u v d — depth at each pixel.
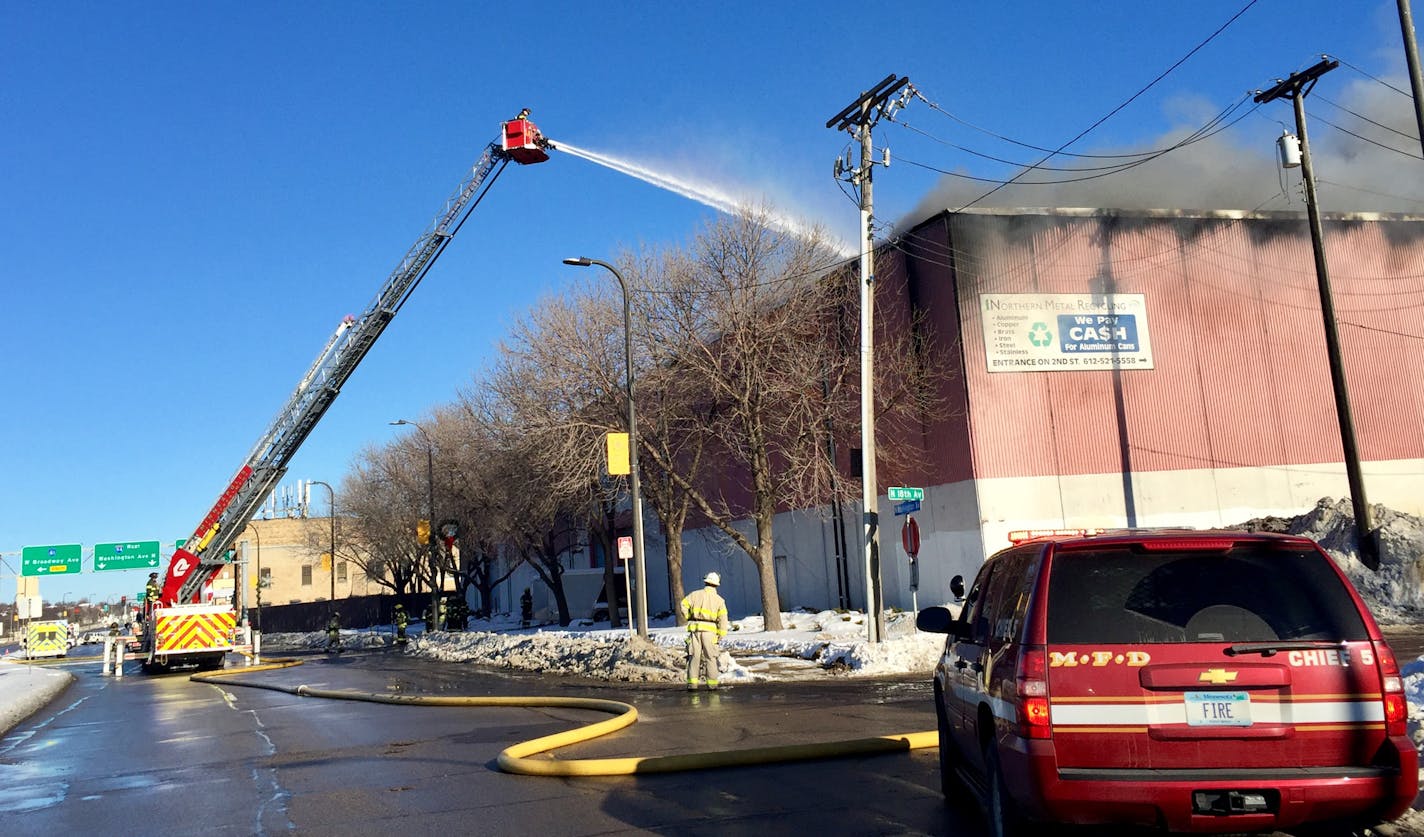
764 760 9.16
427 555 49.66
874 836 6.55
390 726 13.56
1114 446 30.81
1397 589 23.44
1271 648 5.00
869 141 21.27
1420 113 15.42
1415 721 7.75
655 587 48.19
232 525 33.72
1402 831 5.74
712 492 42.31
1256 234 33.62
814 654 21.16
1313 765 4.92
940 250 31.03
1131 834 5.68
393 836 7.00
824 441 31.20
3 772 11.36
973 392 29.98
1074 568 5.35
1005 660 5.52
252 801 8.55
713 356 27.75
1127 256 32.09
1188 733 4.96
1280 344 33.16
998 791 5.54
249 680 26.02
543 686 18.94
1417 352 34.66
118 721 17.02
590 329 28.77
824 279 29.22
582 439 28.39
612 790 8.26
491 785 8.73
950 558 30.38
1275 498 32.06
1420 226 35.53
